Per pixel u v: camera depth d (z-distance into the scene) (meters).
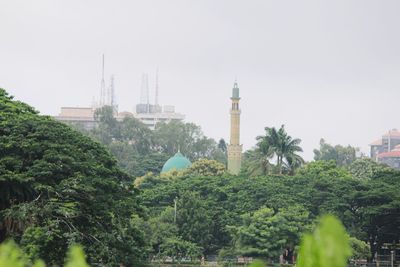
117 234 81.00
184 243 147.88
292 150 191.00
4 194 79.81
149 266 86.25
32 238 71.69
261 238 143.12
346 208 156.75
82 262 6.02
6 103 95.06
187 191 160.25
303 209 151.25
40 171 80.00
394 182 174.62
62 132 88.88
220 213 159.50
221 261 145.88
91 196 81.50
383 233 156.25
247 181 173.50
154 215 163.00
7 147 81.50
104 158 91.81
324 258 5.89
